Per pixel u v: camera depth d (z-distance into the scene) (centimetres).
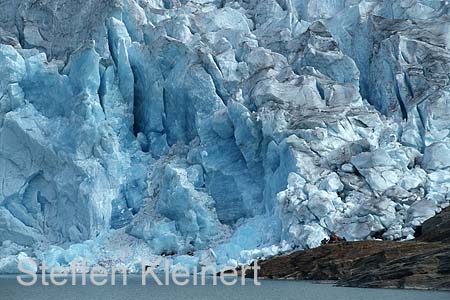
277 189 10631
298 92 11444
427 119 10956
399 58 11800
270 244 10056
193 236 10812
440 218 8612
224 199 11206
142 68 12306
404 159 10306
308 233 9300
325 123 10769
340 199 9800
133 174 11881
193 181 11188
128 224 11506
